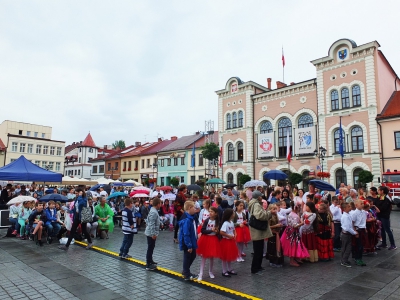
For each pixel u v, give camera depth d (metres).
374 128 26.67
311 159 30.81
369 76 27.31
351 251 8.95
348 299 5.88
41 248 11.12
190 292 6.38
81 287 6.69
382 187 10.62
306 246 8.80
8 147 51.19
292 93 33.19
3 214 15.41
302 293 6.22
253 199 8.09
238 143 37.91
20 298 6.05
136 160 54.72
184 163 45.66
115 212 17.56
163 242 12.26
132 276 7.52
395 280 7.04
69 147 82.81
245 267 8.40
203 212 9.88
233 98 38.72
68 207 15.16
